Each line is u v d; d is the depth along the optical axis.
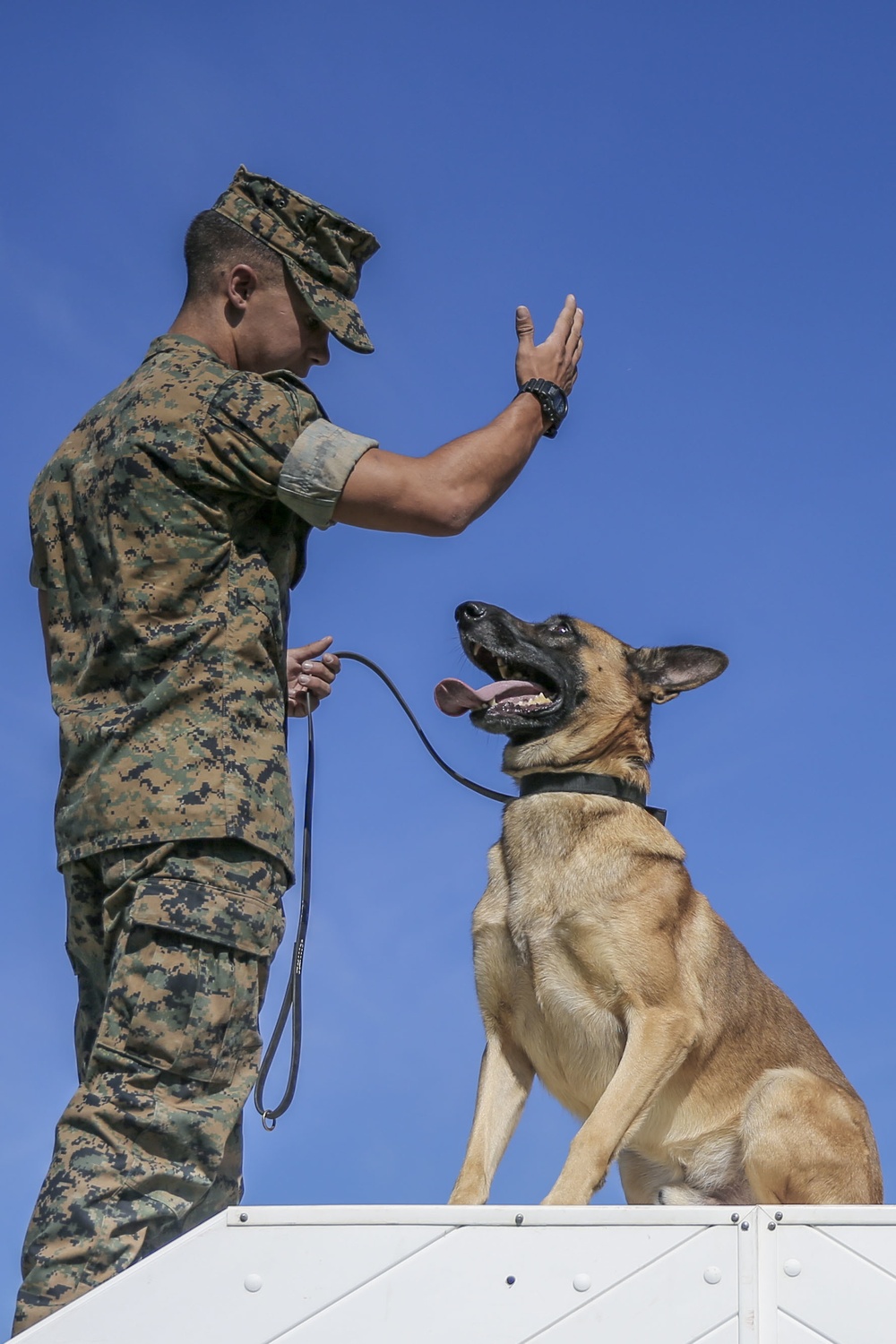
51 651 3.65
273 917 3.34
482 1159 4.97
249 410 3.46
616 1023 5.04
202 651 3.39
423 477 3.52
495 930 5.23
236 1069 3.27
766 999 5.53
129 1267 2.79
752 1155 5.11
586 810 5.25
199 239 3.83
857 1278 2.57
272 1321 2.66
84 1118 3.08
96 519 3.52
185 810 3.25
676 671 5.76
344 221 3.85
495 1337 2.62
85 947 3.46
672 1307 2.60
